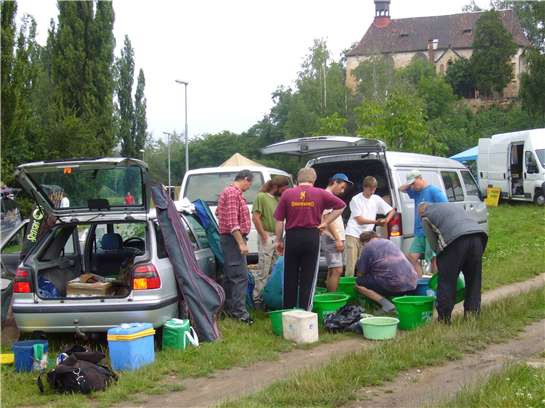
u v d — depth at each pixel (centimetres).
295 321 673
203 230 851
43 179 668
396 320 699
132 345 589
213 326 679
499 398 468
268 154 966
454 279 714
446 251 715
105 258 780
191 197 1084
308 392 510
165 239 675
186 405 510
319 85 5819
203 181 1095
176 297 677
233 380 568
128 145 4481
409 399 503
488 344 654
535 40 7125
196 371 584
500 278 1027
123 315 629
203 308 673
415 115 2561
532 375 527
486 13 6994
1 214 845
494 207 2306
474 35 7375
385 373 558
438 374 566
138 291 636
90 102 3019
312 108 5781
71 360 550
